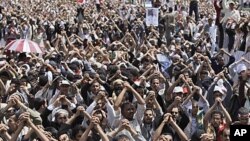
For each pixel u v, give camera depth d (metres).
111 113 13.40
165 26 32.22
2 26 32.84
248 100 15.39
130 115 13.05
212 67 20.78
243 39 25.55
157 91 15.57
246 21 26.09
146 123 13.31
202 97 14.88
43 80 15.87
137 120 13.36
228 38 27.80
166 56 21.33
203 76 17.91
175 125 12.45
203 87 17.14
